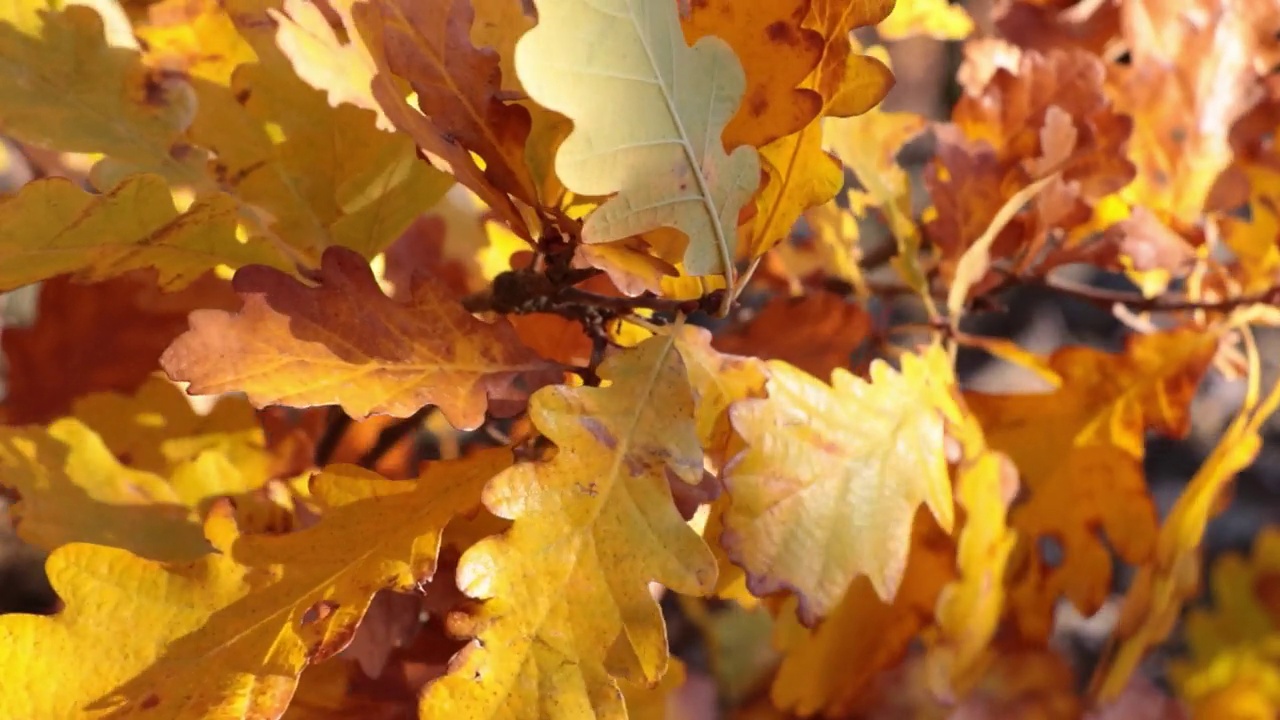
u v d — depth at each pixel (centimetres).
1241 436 79
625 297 67
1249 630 127
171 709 61
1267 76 82
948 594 72
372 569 63
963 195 77
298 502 69
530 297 67
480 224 86
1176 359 78
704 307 66
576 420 63
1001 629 77
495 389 64
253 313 62
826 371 79
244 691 61
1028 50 82
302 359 62
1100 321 178
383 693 68
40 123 68
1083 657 142
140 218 66
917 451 68
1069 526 77
